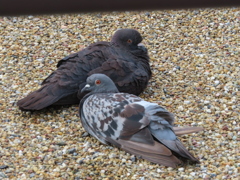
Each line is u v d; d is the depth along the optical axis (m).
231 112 6.53
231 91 7.08
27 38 8.78
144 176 5.27
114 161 5.55
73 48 8.42
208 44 8.48
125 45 7.11
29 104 6.52
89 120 5.85
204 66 7.82
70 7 9.84
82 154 5.73
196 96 7.01
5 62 8.01
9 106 6.88
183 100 6.91
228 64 7.82
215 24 9.13
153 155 5.32
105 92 6.14
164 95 7.07
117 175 5.32
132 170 5.39
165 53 8.27
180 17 9.48
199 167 5.37
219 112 6.55
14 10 9.77
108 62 6.80
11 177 5.30
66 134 6.20
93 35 8.88
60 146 5.92
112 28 9.12
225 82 7.34
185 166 5.40
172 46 8.48
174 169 5.36
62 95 6.64
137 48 7.16
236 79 7.39
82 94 6.54
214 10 9.70
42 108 6.55
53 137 6.12
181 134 5.58
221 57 8.04
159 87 7.32
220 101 6.83
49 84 6.72
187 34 8.84
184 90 7.20
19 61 8.05
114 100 5.73
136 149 5.39
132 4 9.88
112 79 6.76
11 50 8.37
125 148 5.51
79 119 6.55
